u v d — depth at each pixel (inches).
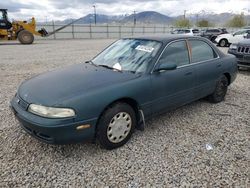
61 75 136.3
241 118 169.3
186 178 105.1
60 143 109.1
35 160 117.6
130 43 163.8
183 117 170.2
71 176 106.3
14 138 137.9
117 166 113.3
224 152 125.4
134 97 127.6
